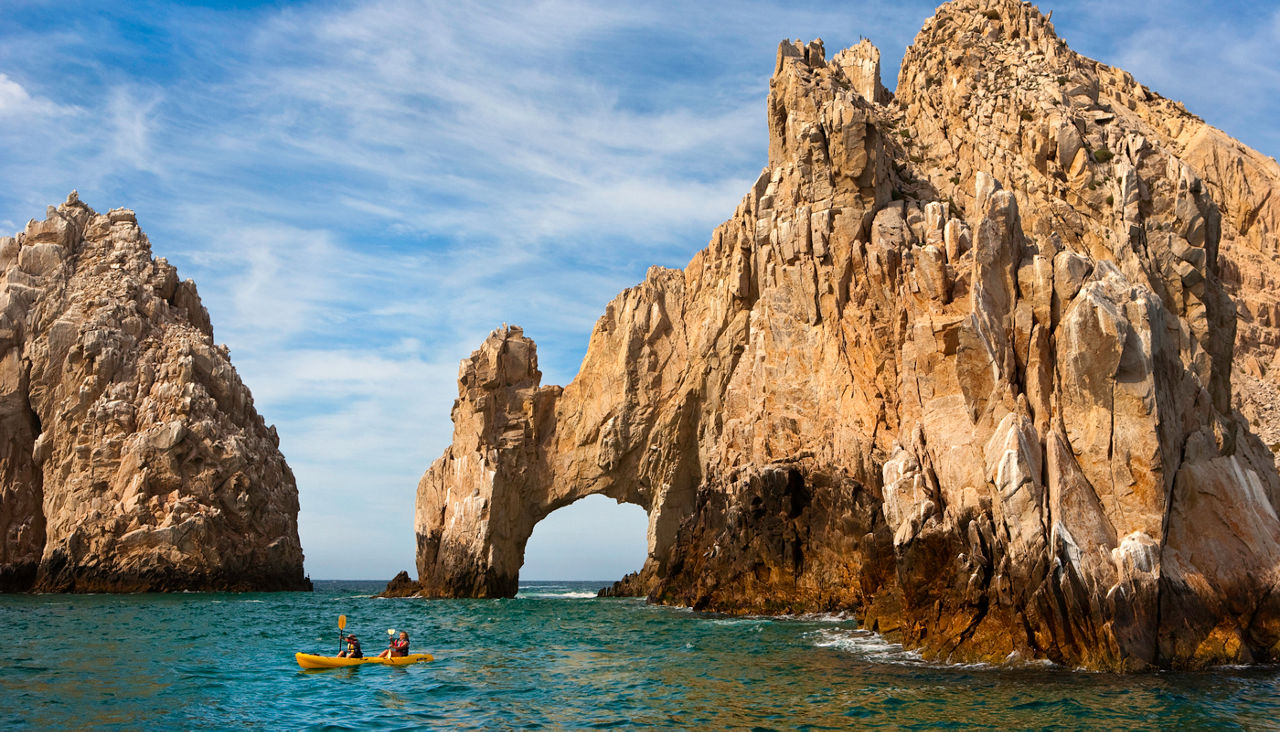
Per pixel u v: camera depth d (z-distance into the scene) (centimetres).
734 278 7194
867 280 5822
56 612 6456
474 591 7962
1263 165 7488
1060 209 5550
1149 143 5484
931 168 6719
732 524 6038
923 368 4416
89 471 9125
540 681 3453
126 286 10169
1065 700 2809
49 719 2770
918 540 3944
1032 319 4038
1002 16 7288
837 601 5356
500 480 8094
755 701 2933
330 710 2941
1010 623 3484
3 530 9194
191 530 9038
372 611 6788
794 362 6116
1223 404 4828
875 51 8125
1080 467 3631
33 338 9706
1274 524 3728
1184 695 2866
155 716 2831
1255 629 3512
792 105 6694
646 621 5619
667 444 7888
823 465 5694
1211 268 5091
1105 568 3388
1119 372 3628
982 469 3856
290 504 10700
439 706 2995
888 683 3133
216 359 10338
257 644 4678
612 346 8300
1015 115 6209
